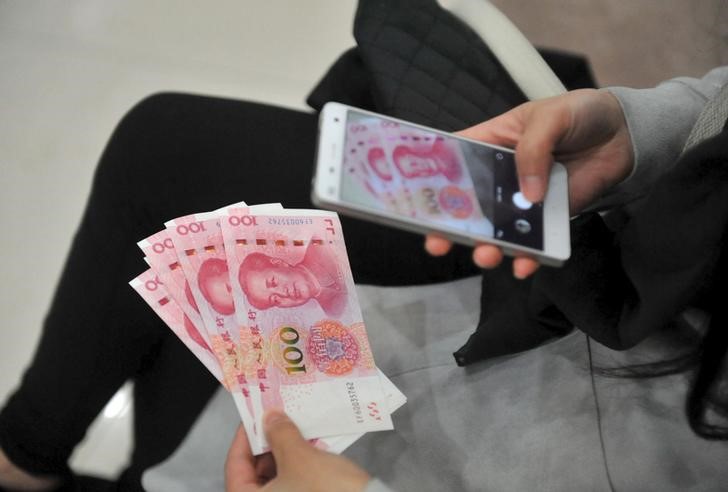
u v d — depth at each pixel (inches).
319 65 50.3
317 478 19.0
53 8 47.6
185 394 28.6
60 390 27.4
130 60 47.4
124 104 46.3
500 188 22.8
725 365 19.4
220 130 30.9
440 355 26.5
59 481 29.1
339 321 25.8
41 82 45.6
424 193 21.9
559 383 23.4
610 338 21.4
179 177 29.7
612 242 23.1
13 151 43.4
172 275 25.4
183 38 48.8
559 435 22.5
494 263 22.2
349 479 18.7
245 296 25.4
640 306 20.1
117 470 36.6
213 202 29.8
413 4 30.3
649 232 19.5
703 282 18.6
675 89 26.5
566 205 23.1
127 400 38.0
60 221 42.5
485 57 29.8
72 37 47.1
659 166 25.3
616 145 24.8
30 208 42.4
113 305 28.1
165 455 27.7
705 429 20.1
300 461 19.7
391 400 24.7
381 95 29.0
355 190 21.2
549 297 22.3
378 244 30.7
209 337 24.5
